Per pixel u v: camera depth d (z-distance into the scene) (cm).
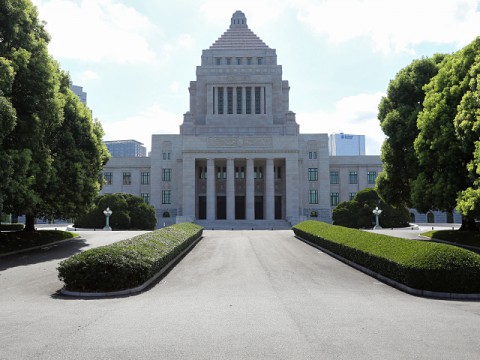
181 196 7950
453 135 2772
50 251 2734
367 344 827
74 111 3219
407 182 3653
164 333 899
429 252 1447
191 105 8738
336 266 2092
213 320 1012
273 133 7888
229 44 8938
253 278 1708
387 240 1873
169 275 1806
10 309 1154
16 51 2350
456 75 2864
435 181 3034
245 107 8194
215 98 8212
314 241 3050
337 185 8356
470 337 879
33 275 1797
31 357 750
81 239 3681
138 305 1202
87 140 3369
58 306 1198
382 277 1698
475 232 3353
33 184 2606
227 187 7369
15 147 2353
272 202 7362
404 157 3538
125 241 1878
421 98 3706
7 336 878
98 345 816
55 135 3067
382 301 1277
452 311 1141
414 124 3462
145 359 741
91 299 1316
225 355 761
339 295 1366
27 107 2398
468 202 2388
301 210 7931
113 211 5991
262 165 8106
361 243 2050
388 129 3647
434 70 3647
